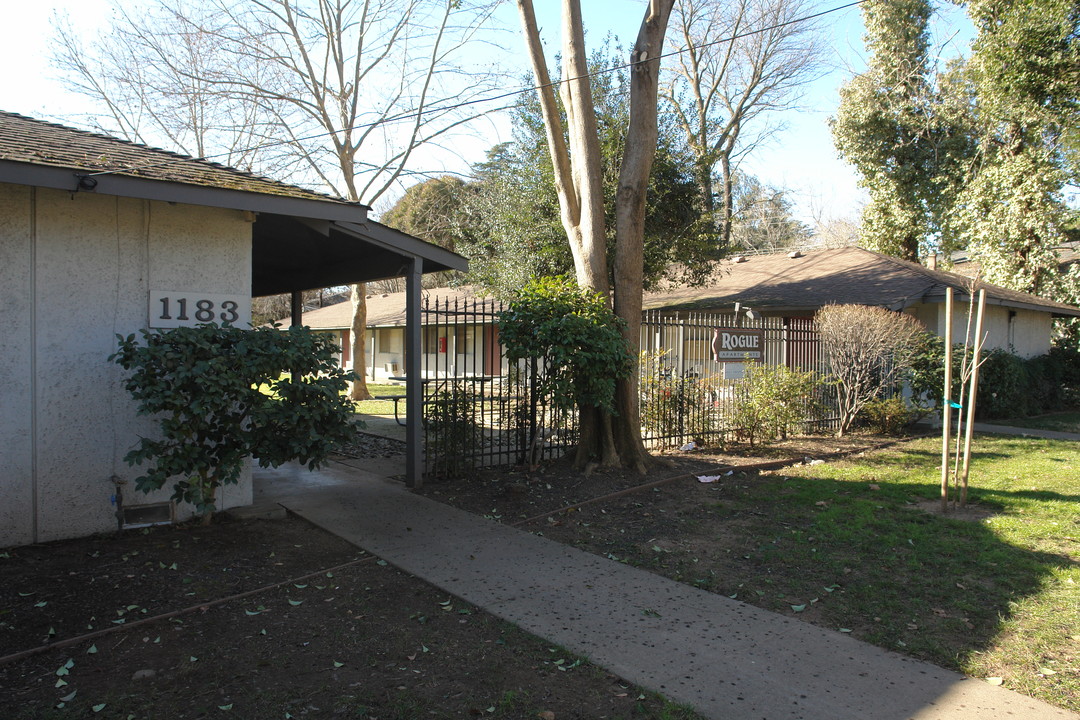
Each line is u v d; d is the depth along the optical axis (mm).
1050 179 18312
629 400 8773
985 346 16188
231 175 6676
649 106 8500
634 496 7711
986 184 19766
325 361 5754
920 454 10625
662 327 11297
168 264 6020
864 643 4012
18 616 4129
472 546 5746
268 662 3684
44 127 7062
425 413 8125
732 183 31500
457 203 24016
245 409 5707
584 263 8695
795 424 11594
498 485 7875
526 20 8516
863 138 22750
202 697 3316
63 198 5543
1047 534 6094
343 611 4391
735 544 5945
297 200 6133
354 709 3229
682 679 3547
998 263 19922
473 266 20125
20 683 3422
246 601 4512
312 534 6027
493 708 3252
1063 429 14086
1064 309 18016
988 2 18078
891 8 21219
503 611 4410
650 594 4762
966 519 6664
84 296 5633
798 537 6102
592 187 8617
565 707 3277
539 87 8641
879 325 11797
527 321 8203
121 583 4688
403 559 5367
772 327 12047
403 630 4121
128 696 3312
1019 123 18906
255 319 37625
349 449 10703
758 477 8859
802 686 3488
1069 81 17078
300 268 10789
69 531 5594
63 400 5547
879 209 23609
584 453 8727
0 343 5273
